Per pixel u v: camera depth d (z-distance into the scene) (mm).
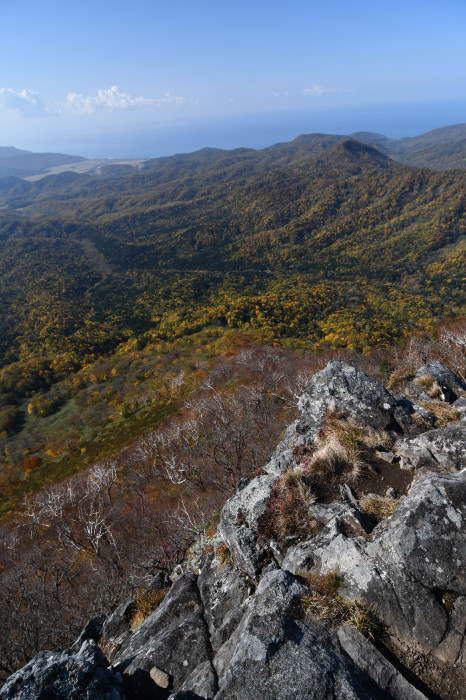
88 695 4637
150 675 5586
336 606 5012
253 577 6832
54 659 4988
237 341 73625
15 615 15836
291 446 9719
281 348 63500
